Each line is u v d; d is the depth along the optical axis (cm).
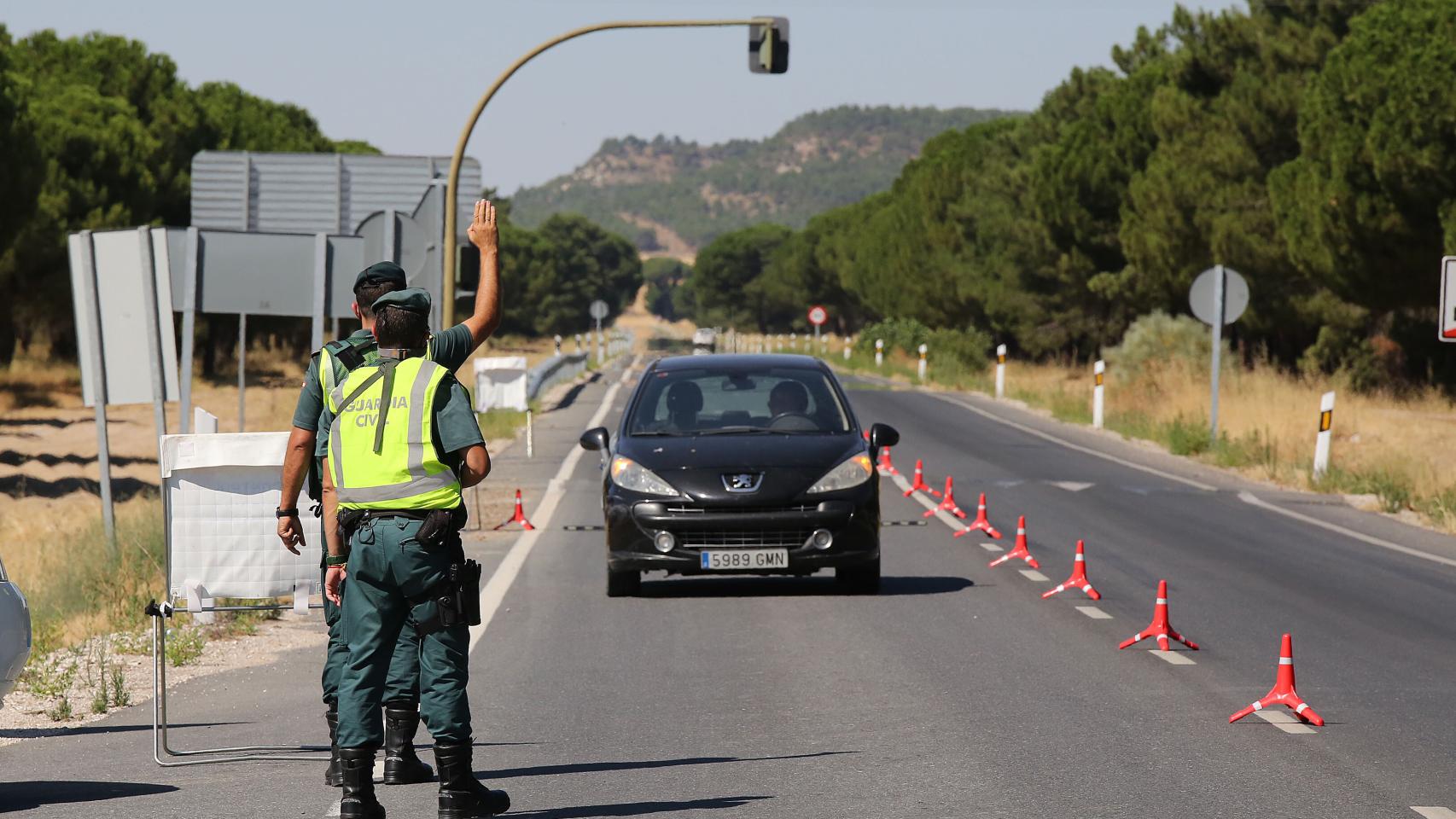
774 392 3353
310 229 8725
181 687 2362
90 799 1670
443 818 1534
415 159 8719
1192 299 6762
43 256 11281
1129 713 2111
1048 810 1619
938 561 3728
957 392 11175
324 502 1564
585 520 4584
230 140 14100
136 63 13512
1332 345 9206
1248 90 9088
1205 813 1605
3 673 1658
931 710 2136
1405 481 5181
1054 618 2933
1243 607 3061
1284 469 5781
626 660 2530
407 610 1534
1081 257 11662
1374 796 1678
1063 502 5009
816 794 1683
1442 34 7100
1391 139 6894
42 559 3853
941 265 15412
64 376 11994
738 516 3045
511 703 2208
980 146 16350
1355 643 2675
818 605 3094
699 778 1759
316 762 1856
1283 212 8038
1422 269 7325
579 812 1606
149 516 3953
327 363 1567
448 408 1496
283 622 2927
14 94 9856
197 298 3947
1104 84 13962
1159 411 8038
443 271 5409
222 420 8562
